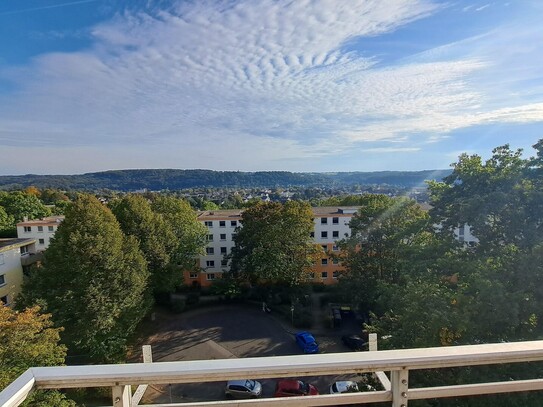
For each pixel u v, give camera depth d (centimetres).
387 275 2127
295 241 2586
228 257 2834
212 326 2317
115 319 1727
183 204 2936
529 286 946
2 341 1028
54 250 1684
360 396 180
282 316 2462
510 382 190
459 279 1118
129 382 163
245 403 174
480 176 1268
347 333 2186
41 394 926
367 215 2222
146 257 2259
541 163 1159
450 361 176
